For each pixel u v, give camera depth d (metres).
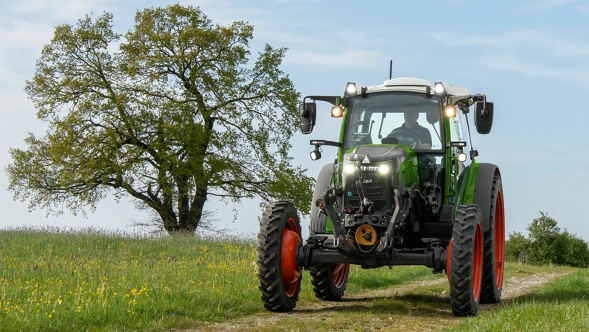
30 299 8.28
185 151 35.31
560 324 6.80
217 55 36.12
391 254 8.37
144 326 7.52
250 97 36.94
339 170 8.95
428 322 8.07
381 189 8.25
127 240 21.84
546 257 44.31
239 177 35.84
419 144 9.19
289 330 7.45
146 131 35.41
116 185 35.41
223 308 8.74
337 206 8.76
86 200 35.25
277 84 36.75
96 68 36.53
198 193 35.88
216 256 18.19
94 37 35.81
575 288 12.52
